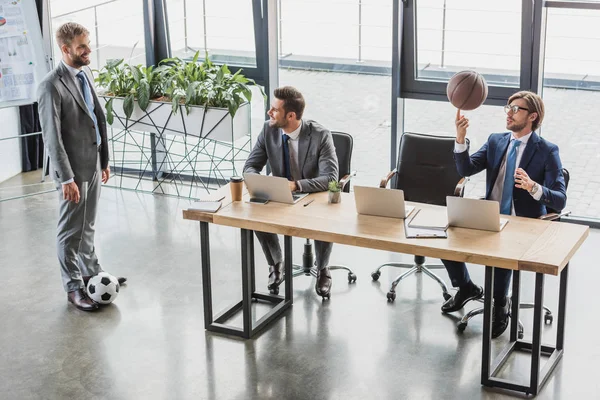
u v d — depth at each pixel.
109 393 3.91
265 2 6.52
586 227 4.03
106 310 4.79
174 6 6.99
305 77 6.79
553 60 5.91
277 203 4.44
